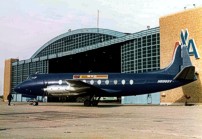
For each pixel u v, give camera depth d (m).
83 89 38.53
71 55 74.69
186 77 38.44
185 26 46.41
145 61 54.38
